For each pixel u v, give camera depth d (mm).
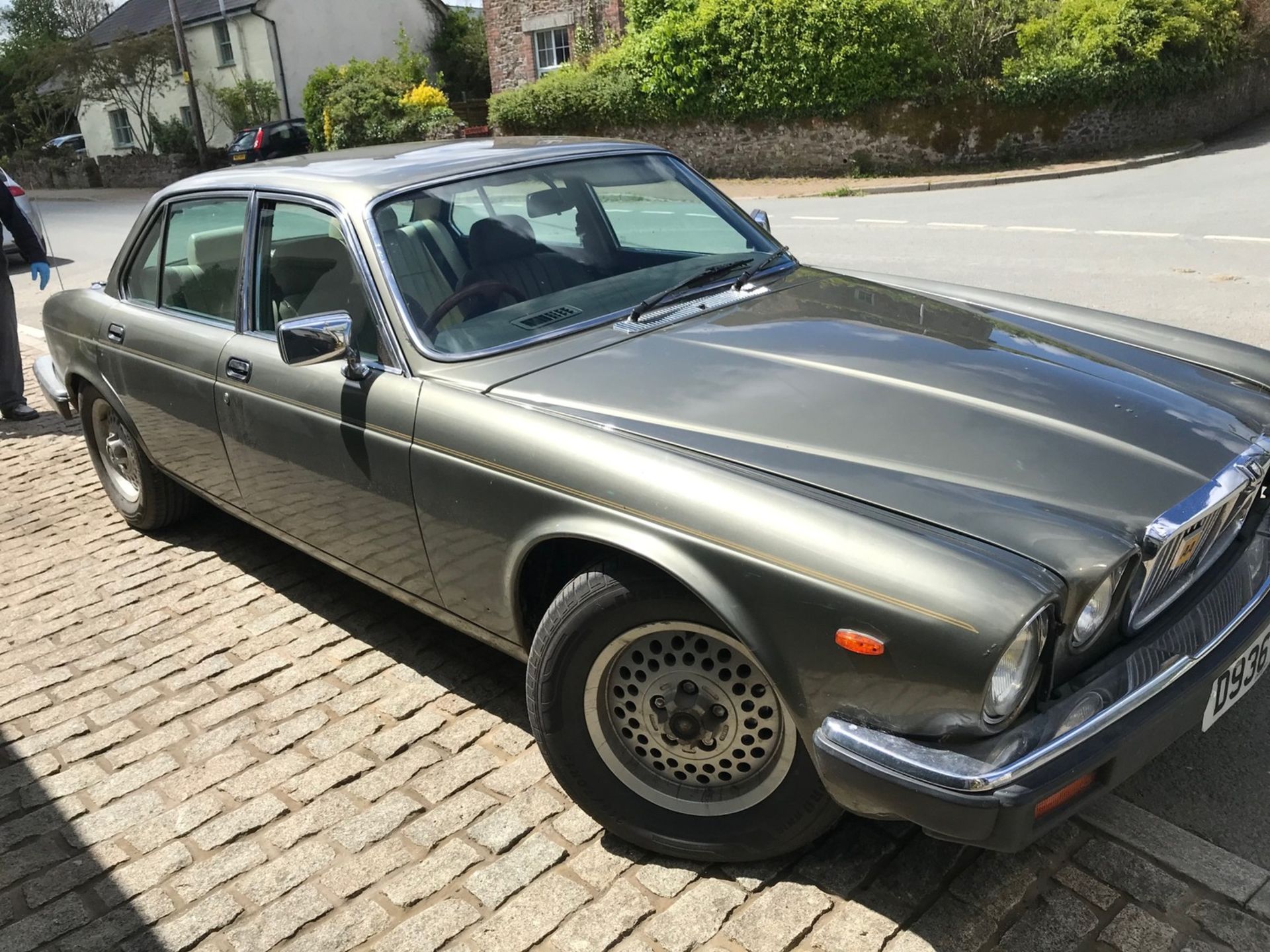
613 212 3412
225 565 4367
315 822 2729
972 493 2074
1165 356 2951
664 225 3488
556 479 2385
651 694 2373
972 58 17062
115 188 31188
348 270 3010
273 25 29328
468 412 2621
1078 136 16953
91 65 31422
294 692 3357
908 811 1903
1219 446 2299
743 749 2309
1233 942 2109
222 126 31875
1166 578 2113
